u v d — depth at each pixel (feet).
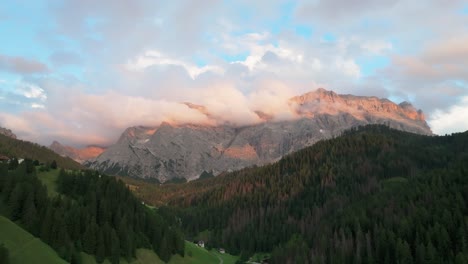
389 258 543.39
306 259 604.90
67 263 417.49
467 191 625.82
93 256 464.24
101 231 472.44
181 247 592.60
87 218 486.79
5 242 400.06
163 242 549.13
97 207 534.78
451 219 556.10
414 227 575.79
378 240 567.59
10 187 484.74
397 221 606.14
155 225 574.15
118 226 516.32
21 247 404.57
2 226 421.59
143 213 587.27
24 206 459.73
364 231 643.45
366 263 559.79
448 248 516.32
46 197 495.82
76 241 463.42
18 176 508.12
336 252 593.42
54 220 447.42
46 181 578.25
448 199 613.11
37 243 420.77
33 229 444.14
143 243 543.39
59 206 499.10
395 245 545.44
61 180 576.20
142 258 517.14
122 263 484.74
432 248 502.38
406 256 514.27
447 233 525.34
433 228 542.98
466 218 542.98
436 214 581.12
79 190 566.77
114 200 556.92
